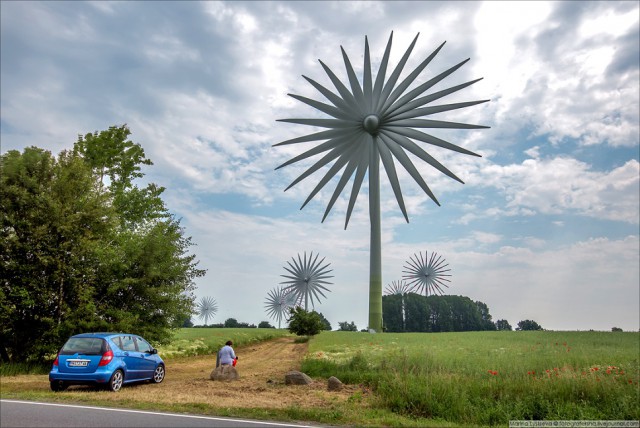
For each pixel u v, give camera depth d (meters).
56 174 20.33
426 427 8.76
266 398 12.31
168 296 22.17
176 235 23.64
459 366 16.72
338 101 60.16
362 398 12.80
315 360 20.81
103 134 31.28
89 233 19.95
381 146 59.53
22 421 7.77
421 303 129.12
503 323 137.62
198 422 8.18
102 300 20.89
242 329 63.06
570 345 29.45
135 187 30.72
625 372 12.69
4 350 18.62
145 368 14.54
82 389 12.98
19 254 18.53
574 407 10.10
